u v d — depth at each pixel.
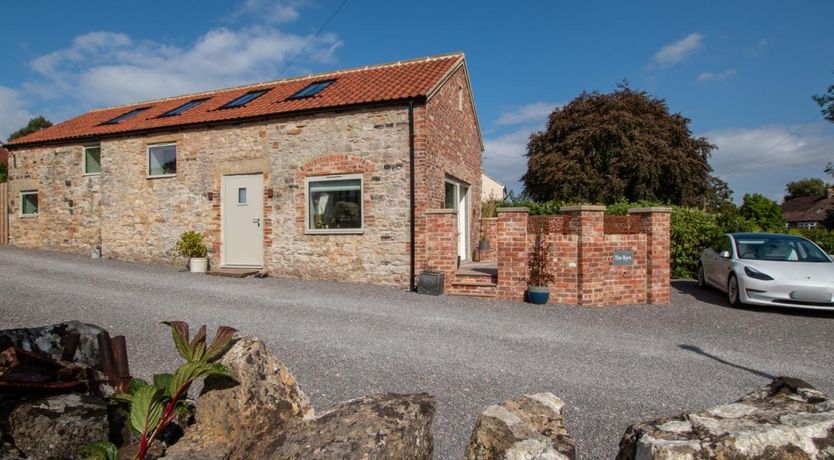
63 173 15.22
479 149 16.58
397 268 10.70
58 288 8.75
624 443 2.09
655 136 22.58
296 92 13.11
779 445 1.75
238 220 12.33
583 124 23.72
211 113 13.08
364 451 1.93
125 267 12.32
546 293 8.94
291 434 2.14
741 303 9.03
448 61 13.22
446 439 3.45
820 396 2.14
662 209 9.30
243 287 9.95
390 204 10.81
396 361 5.19
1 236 16.61
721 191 27.44
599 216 9.07
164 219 13.23
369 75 13.35
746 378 4.95
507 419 2.33
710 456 1.75
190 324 6.54
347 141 11.20
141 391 2.34
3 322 6.20
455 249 9.88
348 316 7.41
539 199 24.91
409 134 10.69
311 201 11.68
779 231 16.45
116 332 6.00
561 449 2.14
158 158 13.59
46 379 2.54
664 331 7.06
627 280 9.27
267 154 11.96
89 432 2.39
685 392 4.50
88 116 17.89
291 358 5.18
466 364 5.17
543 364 5.25
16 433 2.29
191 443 2.33
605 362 5.39
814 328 7.35
